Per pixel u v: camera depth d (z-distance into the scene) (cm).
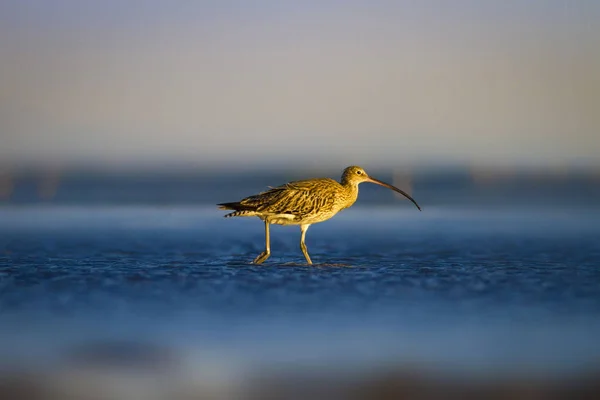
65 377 1112
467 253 2270
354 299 1560
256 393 1063
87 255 2191
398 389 1073
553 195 4481
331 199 2062
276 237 2727
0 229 2933
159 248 2381
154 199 4381
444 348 1248
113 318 1409
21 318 1407
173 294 1591
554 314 1449
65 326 1357
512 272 1872
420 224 3169
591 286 1691
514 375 1124
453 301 1547
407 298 1572
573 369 1152
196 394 1054
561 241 2548
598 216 3406
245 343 1270
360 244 2522
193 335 1307
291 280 1742
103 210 3791
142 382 1098
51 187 5194
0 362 1171
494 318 1424
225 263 2025
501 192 4703
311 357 1203
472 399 1039
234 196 4606
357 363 1178
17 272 1825
